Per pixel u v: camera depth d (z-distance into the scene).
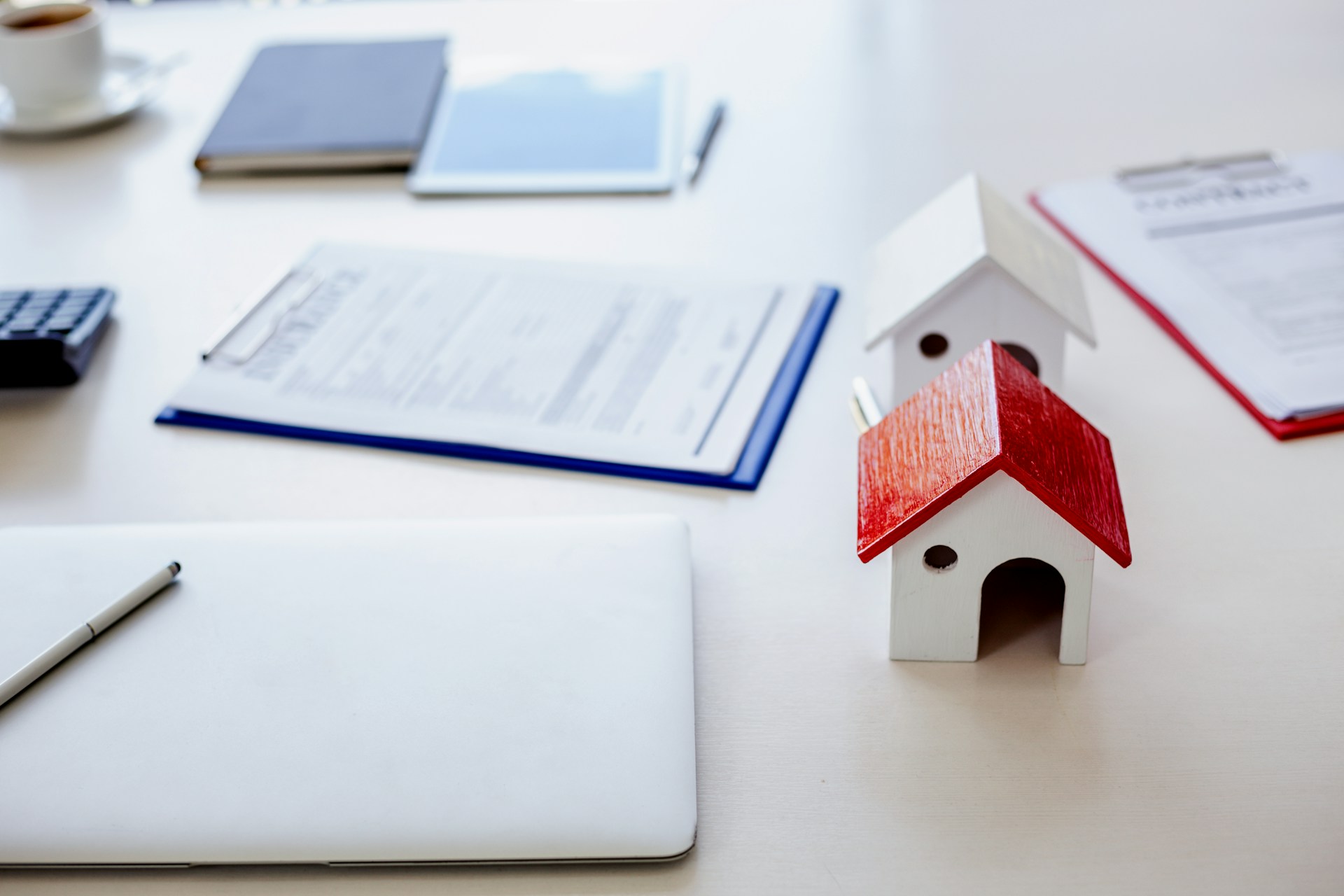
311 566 0.58
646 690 0.51
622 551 0.58
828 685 0.53
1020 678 0.53
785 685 0.53
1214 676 0.52
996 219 0.69
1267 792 0.47
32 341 0.77
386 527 0.60
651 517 0.61
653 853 0.45
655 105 1.12
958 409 0.54
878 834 0.46
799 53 1.21
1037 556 0.51
